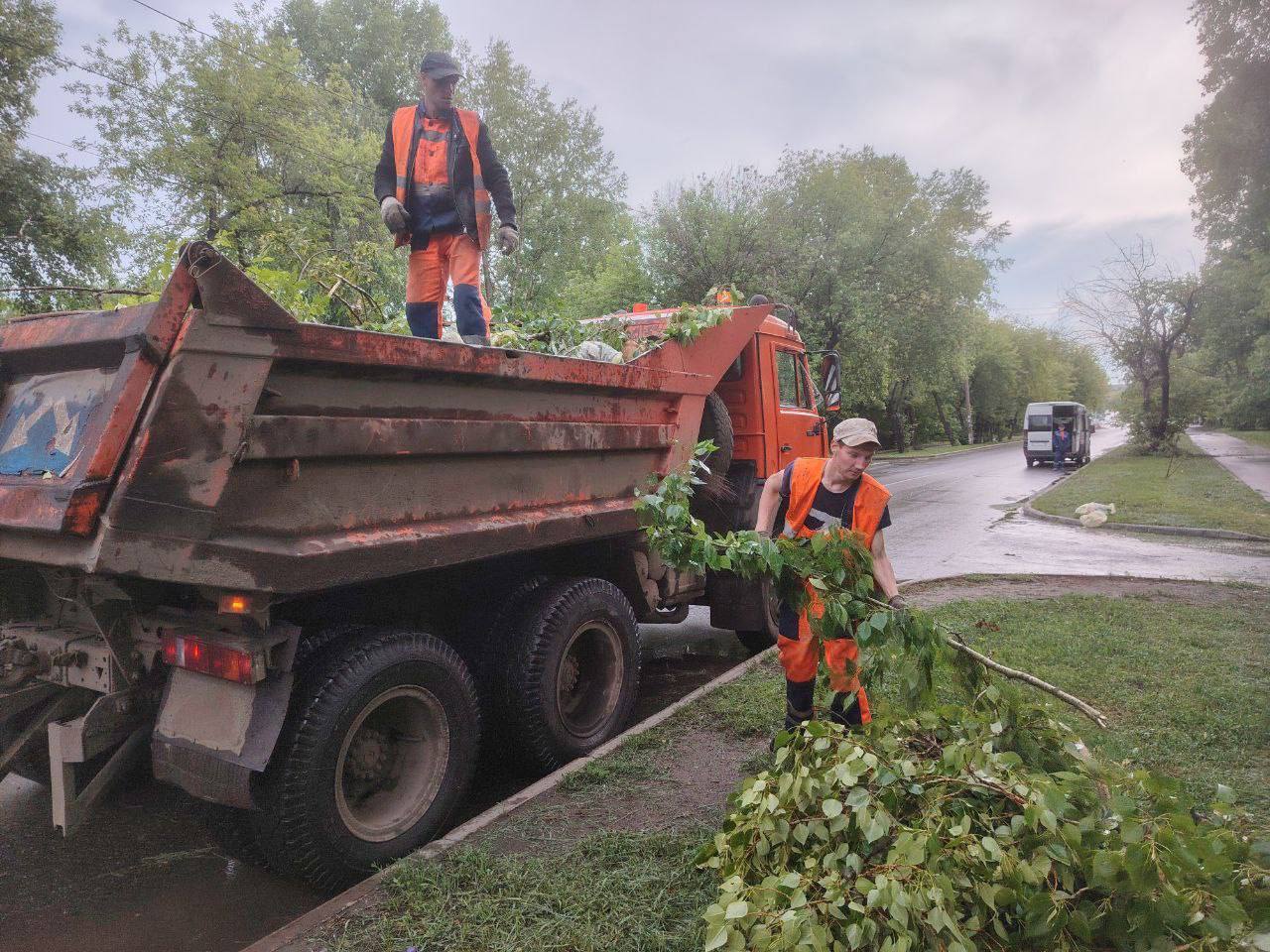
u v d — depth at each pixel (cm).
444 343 355
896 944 197
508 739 431
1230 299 3469
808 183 2750
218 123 2231
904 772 247
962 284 3441
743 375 668
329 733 313
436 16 3775
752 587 626
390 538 339
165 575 267
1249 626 688
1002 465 3781
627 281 2708
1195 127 2888
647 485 523
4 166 1748
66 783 310
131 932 306
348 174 2497
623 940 261
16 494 285
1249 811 345
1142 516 1561
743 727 463
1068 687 517
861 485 366
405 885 296
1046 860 214
